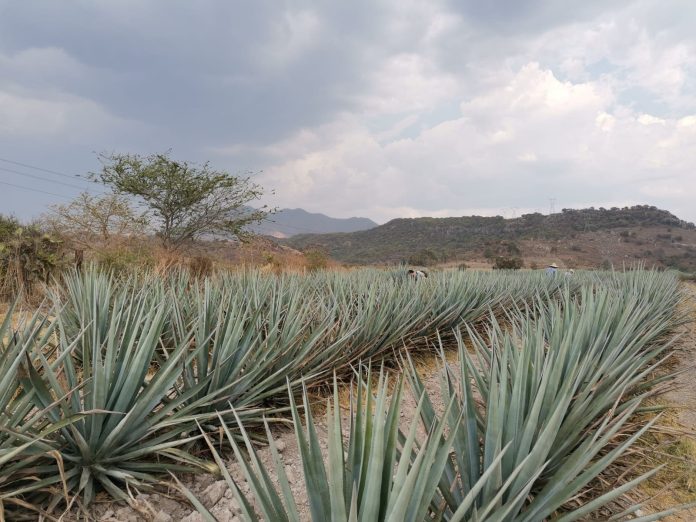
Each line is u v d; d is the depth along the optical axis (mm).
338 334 4938
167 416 3240
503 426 2367
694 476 3096
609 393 2936
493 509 1959
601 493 2818
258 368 3641
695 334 8523
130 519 2461
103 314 4352
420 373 5699
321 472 1726
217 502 2697
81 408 2736
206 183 15773
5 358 2451
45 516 2266
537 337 3273
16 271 8367
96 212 13148
